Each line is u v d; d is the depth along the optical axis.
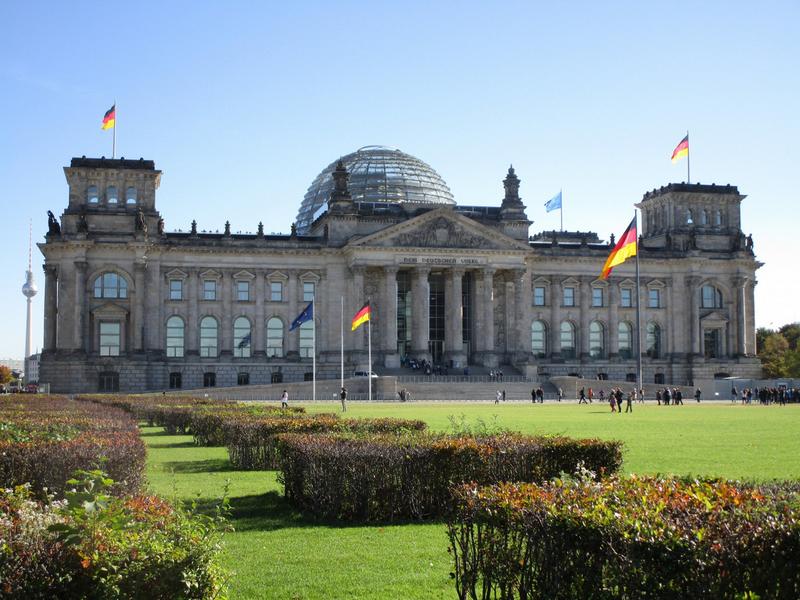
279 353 190.62
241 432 50.47
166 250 184.75
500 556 19.62
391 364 185.50
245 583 25.09
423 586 24.73
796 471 46.06
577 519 17.11
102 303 179.75
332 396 162.50
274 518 34.78
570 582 17.27
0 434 36.28
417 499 34.03
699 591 15.03
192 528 18.27
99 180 183.00
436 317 198.12
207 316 188.12
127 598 16.34
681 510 17.16
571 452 35.34
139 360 179.38
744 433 73.62
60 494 29.59
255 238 190.50
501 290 197.62
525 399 169.50
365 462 33.91
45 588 15.99
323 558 27.94
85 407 76.38
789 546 15.20
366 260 185.62
